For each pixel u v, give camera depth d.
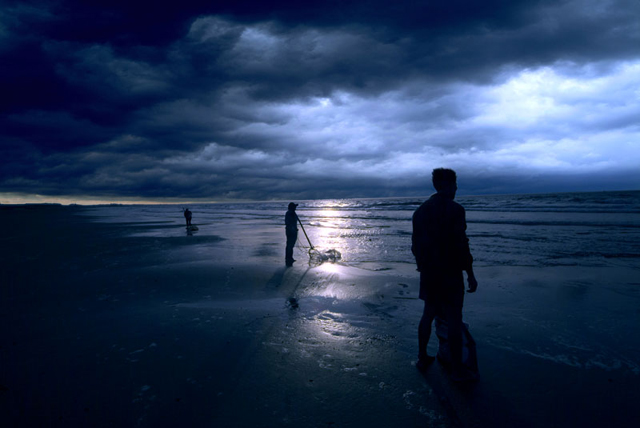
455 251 2.96
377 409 2.50
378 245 12.91
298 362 3.24
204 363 3.21
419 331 3.16
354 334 3.97
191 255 10.28
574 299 5.46
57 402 2.57
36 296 5.70
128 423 2.32
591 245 11.83
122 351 3.47
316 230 20.19
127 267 8.23
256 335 3.90
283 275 7.13
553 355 3.42
